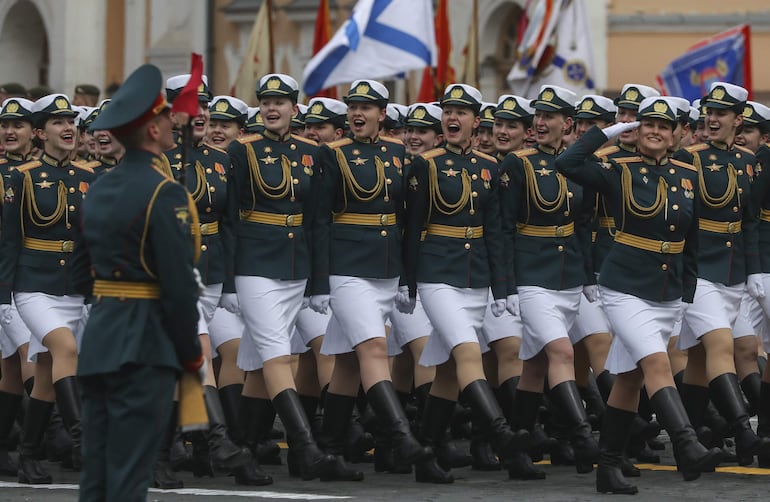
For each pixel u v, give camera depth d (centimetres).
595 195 2678
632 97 2817
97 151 2755
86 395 1742
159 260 1708
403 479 2555
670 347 2866
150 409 1709
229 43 7294
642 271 2392
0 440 2691
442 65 4206
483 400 2497
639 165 2423
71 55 7531
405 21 3809
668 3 5878
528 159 2642
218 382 2742
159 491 2398
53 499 2373
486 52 6234
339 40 3784
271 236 2523
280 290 2523
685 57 4294
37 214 2594
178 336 1712
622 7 5903
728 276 2731
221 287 2572
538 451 2759
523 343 2609
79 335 2752
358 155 2555
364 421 2931
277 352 2503
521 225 2636
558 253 2628
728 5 5831
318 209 2528
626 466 2562
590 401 2916
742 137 2973
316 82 3841
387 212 2558
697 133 2950
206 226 2545
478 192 2573
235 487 2458
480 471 2656
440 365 2572
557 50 4181
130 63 7575
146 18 7519
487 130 3003
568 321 2652
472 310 2566
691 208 2425
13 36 7875
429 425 2575
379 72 3812
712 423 2842
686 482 2498
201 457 2584
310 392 2798
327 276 2520
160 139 1758
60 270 2602
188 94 1811
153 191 1719
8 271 2584
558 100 2645
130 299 1725
